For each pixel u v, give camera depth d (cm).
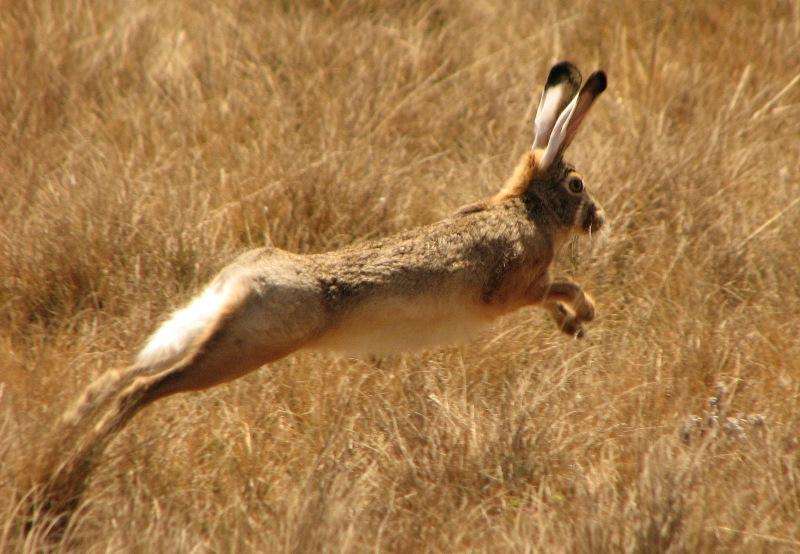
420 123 2388
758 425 1502
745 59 2669
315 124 2311
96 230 1823
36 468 1308
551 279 1723
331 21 2784
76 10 2575
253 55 2594
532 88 2572
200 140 2281
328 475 1366
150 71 2495
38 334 1686
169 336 1435
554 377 1647
